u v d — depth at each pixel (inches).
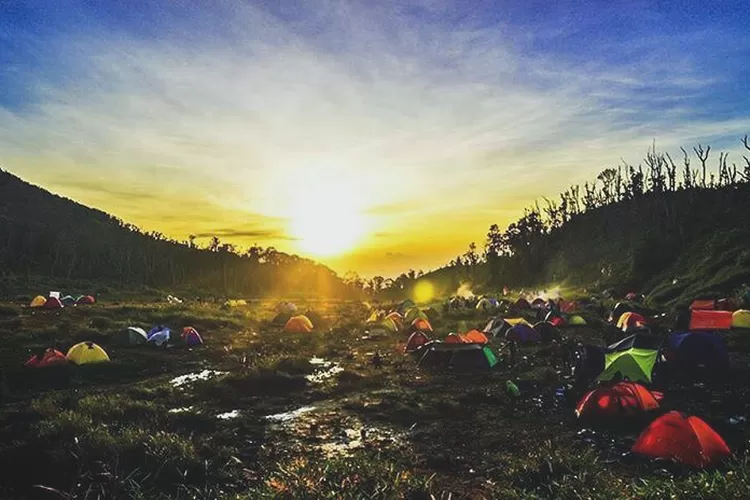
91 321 1242.6
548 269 3496.6
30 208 5634.8
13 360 816.9
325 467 302.8
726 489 249.1
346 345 1103.6
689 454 356.5
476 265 4434.1
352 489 274.7
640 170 3641.7
